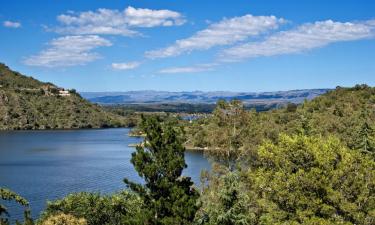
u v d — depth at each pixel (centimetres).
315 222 3431
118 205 4188
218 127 4997
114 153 18025
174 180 3241
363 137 6769
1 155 17212
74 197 4206
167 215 3169
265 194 3938
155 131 3244
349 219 3625
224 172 4322
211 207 3541
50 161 15200
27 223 3638
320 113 14975
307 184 3566
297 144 3778
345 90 18588
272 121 13662
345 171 3631
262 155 3919
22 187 9631
